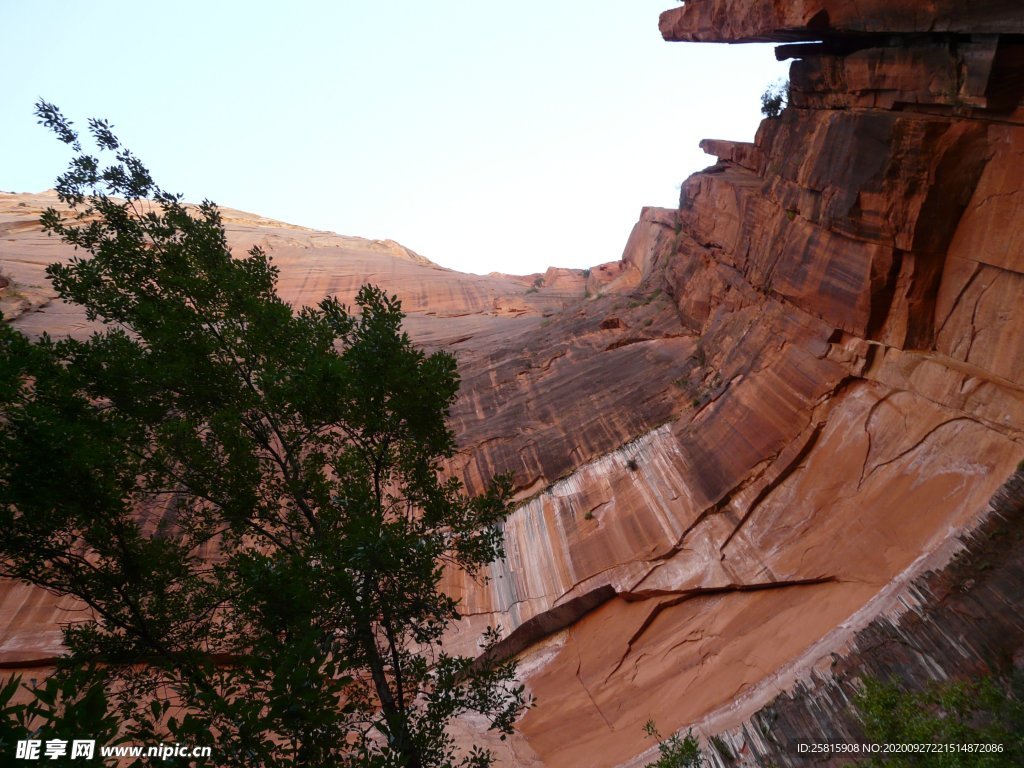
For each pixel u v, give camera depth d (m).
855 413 15.91
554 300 55.47
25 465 7.92
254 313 11.34
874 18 13.79
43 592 18.14
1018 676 8.68
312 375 9.48
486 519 10.54
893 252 15.06
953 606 10.57
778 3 15.77
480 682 10.17
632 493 20.16
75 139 11.19
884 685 9.44
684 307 27.33
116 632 10.41
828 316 17.20
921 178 13.90
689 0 20.70
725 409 19.38
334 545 8.98
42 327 32.66
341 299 50.91
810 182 17.69
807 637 13.12
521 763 15.14
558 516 21.33
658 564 17.98
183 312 11.27
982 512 11.55
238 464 10.48
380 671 9.04
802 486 16.19
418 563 8.86
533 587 20.17
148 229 11.89
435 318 47.84
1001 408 12.68
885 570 12.98
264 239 66.44
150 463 10.24
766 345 19.36
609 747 14.30
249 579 8.26
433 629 9.81
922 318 14.91
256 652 7.32
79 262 11.36
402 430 10.38
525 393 28.39
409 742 8.62
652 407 22.72
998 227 13.02
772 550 15.72
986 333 13.38
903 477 14.01
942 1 12.09
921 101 14.14
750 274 22.05
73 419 9.31
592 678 16.89
